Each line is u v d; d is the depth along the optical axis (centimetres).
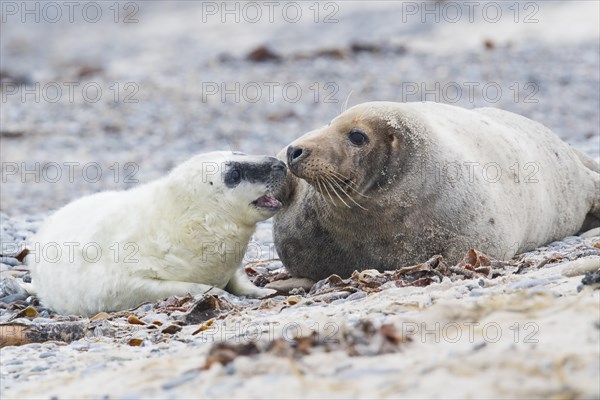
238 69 5944
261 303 1611
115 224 1766
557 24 6725
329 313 1366
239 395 962
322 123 4806
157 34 8825
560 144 2208
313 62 5944
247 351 1070
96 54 8112
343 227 1786
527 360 951
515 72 5559
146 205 1773
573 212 2177
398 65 5816
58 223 1864
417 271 1638
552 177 2111
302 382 970
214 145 4538
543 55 5916
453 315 1152
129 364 1182
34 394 1095
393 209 1750
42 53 8662
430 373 952
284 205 1898
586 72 5516
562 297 1208
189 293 1705
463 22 7088
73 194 3803
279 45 7225
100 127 4972
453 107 2025
